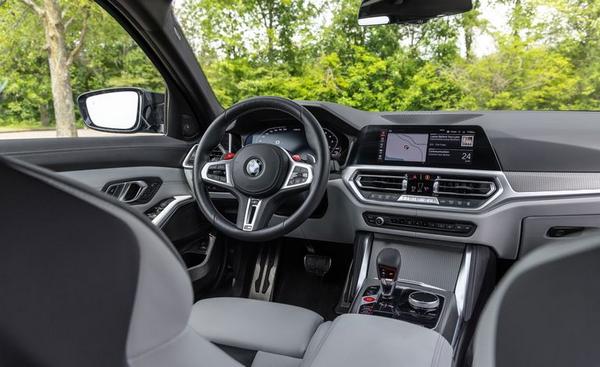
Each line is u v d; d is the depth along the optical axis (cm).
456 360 173
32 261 47
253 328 126
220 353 66
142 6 187
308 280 251
